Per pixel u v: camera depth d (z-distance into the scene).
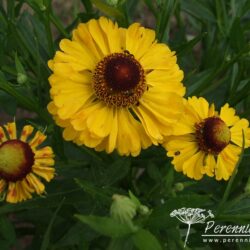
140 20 0.57
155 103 0.24
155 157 0.29
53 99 0.23
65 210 0.29
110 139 0.23
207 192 0.30
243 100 0.33
